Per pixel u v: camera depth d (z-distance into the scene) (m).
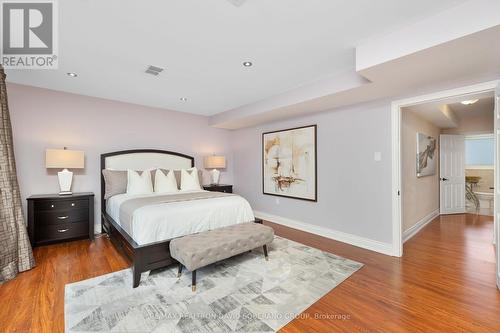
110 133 4.14
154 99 4.09
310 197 4.02
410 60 2.01
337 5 1.69
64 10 1.74
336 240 3.58
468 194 6.09
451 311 1.81
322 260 2.79
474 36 1.65
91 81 3.22
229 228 2.83
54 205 3.31
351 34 2.07
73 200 3.44
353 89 2.78
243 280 2.31
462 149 5.52
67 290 2.13
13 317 1.75
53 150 3.34
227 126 5.41
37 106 3.48
